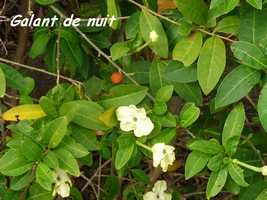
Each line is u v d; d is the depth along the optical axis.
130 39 1.38
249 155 1.43
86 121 1.30
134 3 1.37
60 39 1.49
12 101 1.50
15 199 1.33
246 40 1.29
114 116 1.33
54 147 1.24
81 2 1.61
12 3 1.67
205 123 1.55
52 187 1.31
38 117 1.29
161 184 1.52
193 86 1.38
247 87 1.28
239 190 1.37
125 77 1.43
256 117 1.56
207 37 1.33
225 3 1.28
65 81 1.57
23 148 1.22
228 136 1.31
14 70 1.36
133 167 1.52
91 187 1.67
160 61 1.38
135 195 1.55
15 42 1.70
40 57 1.69
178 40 1.36
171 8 1.37
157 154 1.31
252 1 1.21
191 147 1.31
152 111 1.35
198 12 1.30
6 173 1.22
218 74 1.29
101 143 1.39
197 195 1.79
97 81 1.40
